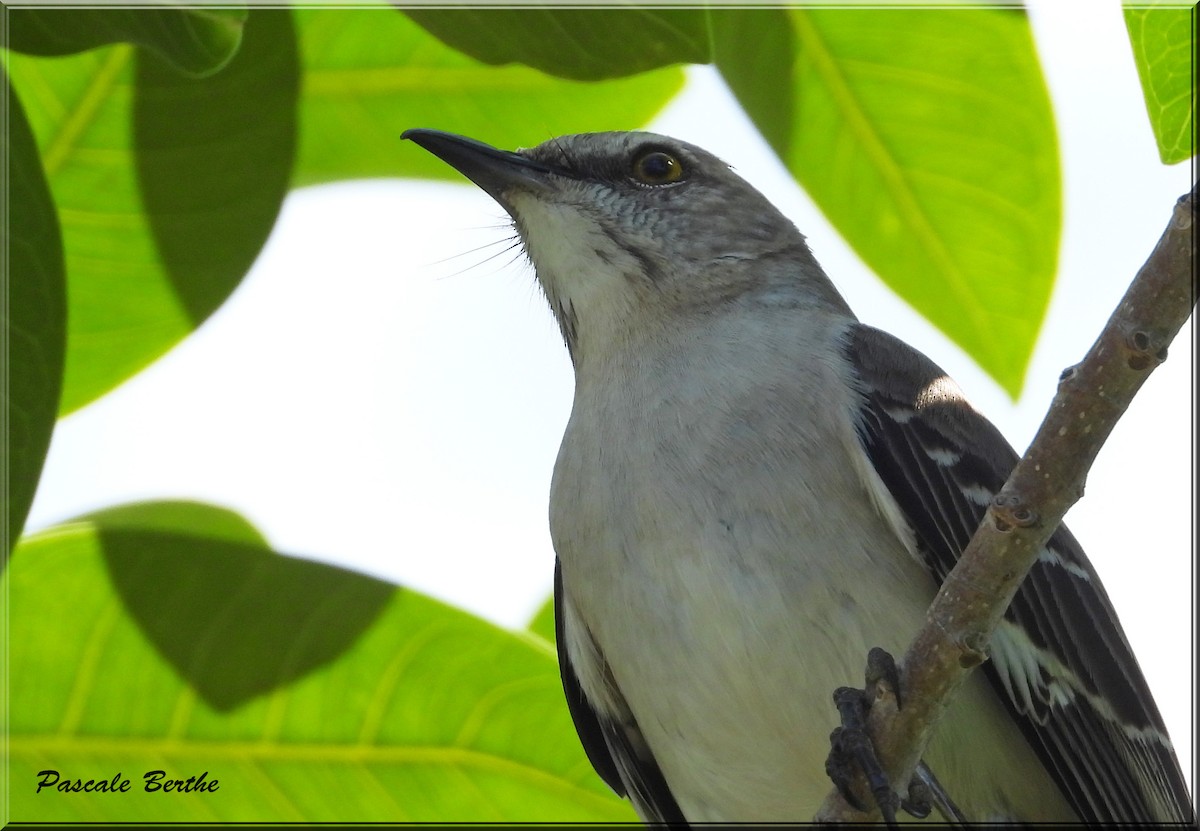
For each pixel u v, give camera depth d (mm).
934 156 7762
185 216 7141
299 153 7164
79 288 7176
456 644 7539
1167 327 4898
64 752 7270
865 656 6652
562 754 7793
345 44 7766
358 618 7398
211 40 5883
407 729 7625
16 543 5672
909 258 7941
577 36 6090
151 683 7305
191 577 7184
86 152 7078
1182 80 5883
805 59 7664
